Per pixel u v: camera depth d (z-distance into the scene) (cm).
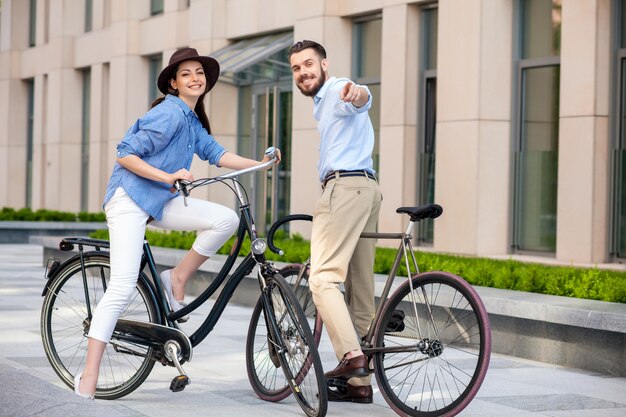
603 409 621
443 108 1605
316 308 616
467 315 580
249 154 2312
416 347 570
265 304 600
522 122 1555
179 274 612
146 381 683
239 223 611
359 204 592
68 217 2697
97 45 2898
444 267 985
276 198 2183
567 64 1418
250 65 2016
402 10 1717
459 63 1574
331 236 592
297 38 1966
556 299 823
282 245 1273
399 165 1720
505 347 836
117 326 610
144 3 2677
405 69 1716
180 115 600
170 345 593
